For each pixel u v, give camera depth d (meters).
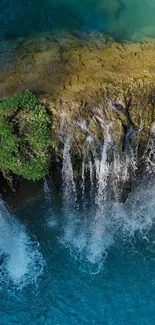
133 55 13.97
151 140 13.66
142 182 14.39
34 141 12.39
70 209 14.30
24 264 13.41
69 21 15.47
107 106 12.92
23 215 14.04
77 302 12.81
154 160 14.05
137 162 13.88
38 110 12.27
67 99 12.73
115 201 14.33
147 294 12.89
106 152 13.20
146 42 14.51
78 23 15.39
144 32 14.98
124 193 14.23
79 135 12.79
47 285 13.09
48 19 15.57
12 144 12.23
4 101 12.22
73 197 14.16
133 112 13.16
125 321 12.47
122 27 15.20
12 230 13.87
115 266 13.39
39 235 13.88
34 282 13.14
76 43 14.42
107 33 14.90
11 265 13.38
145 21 15.49
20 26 15.30
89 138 12.88
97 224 14.12
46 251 13.65
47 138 12.44
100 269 13.33
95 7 16.08
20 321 12.48
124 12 15.88
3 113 12.10
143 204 14.41
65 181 13.72
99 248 13.70
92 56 13.91
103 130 12.91
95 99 12.88
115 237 13.91
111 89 13.00
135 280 13.13
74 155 13.09
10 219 13.91
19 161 12.49
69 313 12.62
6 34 14.98
